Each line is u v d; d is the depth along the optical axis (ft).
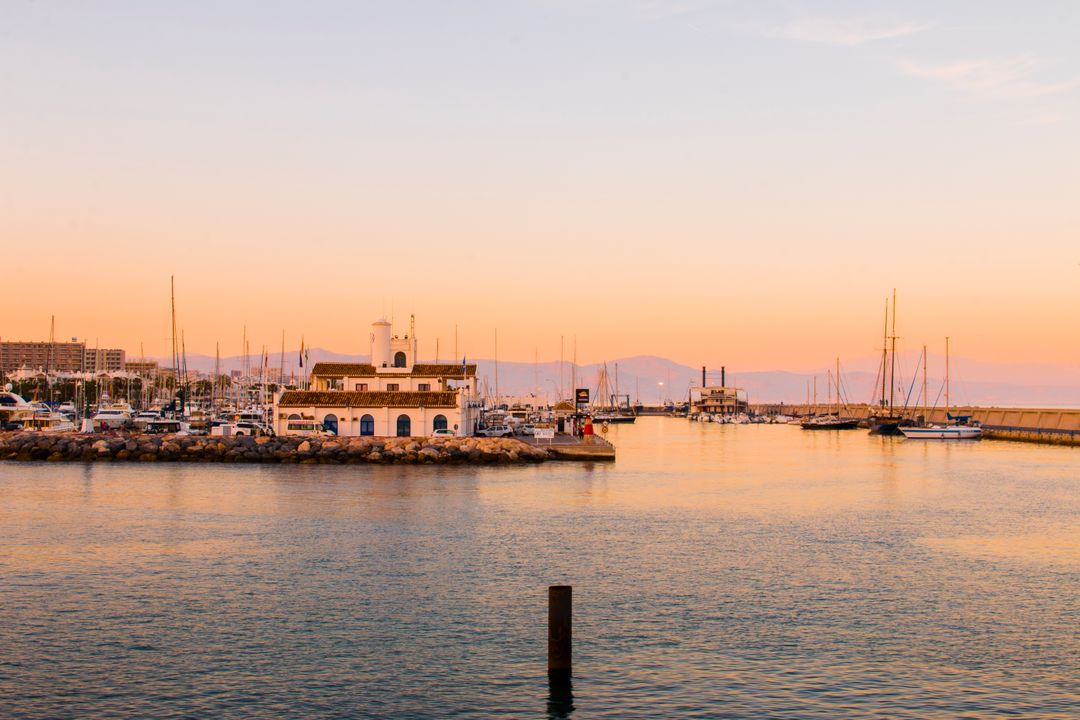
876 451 508.94
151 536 200.03
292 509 238.27
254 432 442.50
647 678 118.73
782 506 260.62
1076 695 115.24
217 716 107.24
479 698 112.47
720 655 126.93
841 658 126.41
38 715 107.04
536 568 173.58
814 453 492.54
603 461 399.65
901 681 118.83
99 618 140.05
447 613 143.84
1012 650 130.31
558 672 119.14
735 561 182.09
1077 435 553.23
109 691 113.60
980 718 108.68
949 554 191.72
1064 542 206.28
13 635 132.26
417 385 450.30
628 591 157.58
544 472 341.82
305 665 122.01
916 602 153.28
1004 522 233.76
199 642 130.00
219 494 266.57
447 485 292.40
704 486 311.27
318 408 397.39
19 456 367.25
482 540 198.90
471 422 445.78
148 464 353.10
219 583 160.15
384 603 148.77
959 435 624.18
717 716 108.27
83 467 341.41
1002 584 165.89
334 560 178.09
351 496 263.49
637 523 224.33
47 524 214.07
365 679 117.60
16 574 165.37
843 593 158.30
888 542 204.23
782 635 135.33
